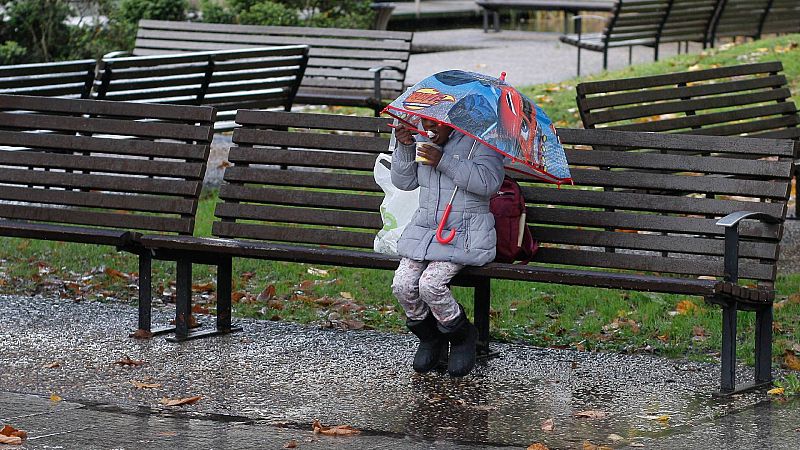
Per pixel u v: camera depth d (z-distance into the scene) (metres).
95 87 12.73
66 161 9.14
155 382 7.64
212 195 13.60
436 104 7.26
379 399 7.36
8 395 7.31
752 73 12.02
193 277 10.52
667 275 10.27
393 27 34.75
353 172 14.57
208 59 13.52
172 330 8.87
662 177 8.04
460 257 7.42
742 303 7.43
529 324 9.08
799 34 21.47
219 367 7.99
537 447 6.39
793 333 8.64
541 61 24.70
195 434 6.63
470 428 6.80
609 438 6.60
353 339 8.72
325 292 9.96
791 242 11.41
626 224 8.03
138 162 8.98
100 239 8.54
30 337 8.62
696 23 22.50
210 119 8.91
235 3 24.58
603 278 7.36
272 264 10.76
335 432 6.66
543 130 7.44
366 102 16.20
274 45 17.38
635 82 11.29
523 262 8.04
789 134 12.14
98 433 6.62
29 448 6.35
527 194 8.26
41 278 10.39
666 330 8.79
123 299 9.84
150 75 13.04
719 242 7.74
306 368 8.00
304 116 8.79
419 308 7.67
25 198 9.17
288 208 8.70
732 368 7.40
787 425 6.80
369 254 8.04
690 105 11.52
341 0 26.09
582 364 8.12
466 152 7.44
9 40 22.05
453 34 31.89
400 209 8.10
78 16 23.80
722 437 6.59
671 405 7.22
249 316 9.38
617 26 21.48
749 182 7.77
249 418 6.95
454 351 7.72
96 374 7.79
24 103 9.37
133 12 23.56
